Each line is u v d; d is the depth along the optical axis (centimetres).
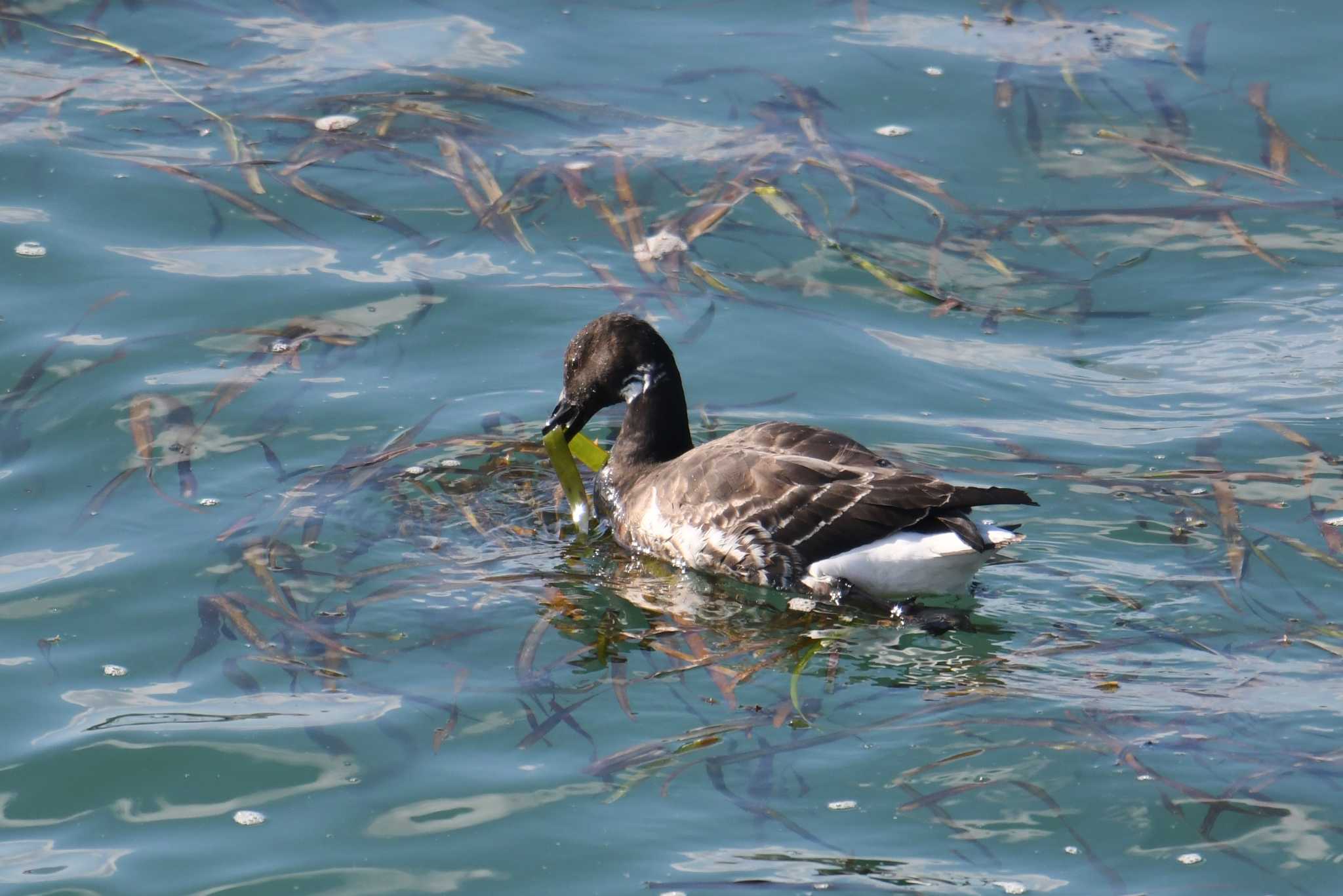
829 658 1092
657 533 1266
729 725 1002
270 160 1756
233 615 1116
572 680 1054
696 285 1592
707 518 1229
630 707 1023
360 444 1348
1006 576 1177
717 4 2123
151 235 1630
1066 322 1562
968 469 1321
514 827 903
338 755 967
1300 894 839
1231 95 1897
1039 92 1902
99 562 1172
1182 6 2112
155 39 2002
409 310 1533
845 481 1188
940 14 2102
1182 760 949
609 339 1340
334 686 1039
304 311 1525
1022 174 1770
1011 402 1430
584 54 1991
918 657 1091
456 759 964
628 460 1348
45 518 1227
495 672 1060
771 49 2002
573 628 1122
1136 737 974
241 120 1825
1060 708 1009
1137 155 1797
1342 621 1101
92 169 1720
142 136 1789
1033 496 1284
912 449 1355
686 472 1264
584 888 852
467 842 890
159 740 978
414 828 903
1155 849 876
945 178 1761
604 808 918
